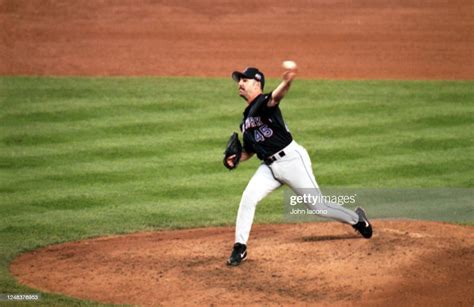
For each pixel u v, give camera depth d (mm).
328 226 36406
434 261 31391
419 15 86312
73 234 38156
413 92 64688
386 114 59031
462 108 60438
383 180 46438
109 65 72625
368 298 28797
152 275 31656
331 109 60000
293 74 29953
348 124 56594
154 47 77750
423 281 29922
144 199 43719
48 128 55625
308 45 78500
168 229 38781
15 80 67812
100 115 58594
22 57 74312
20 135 54188
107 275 31984
